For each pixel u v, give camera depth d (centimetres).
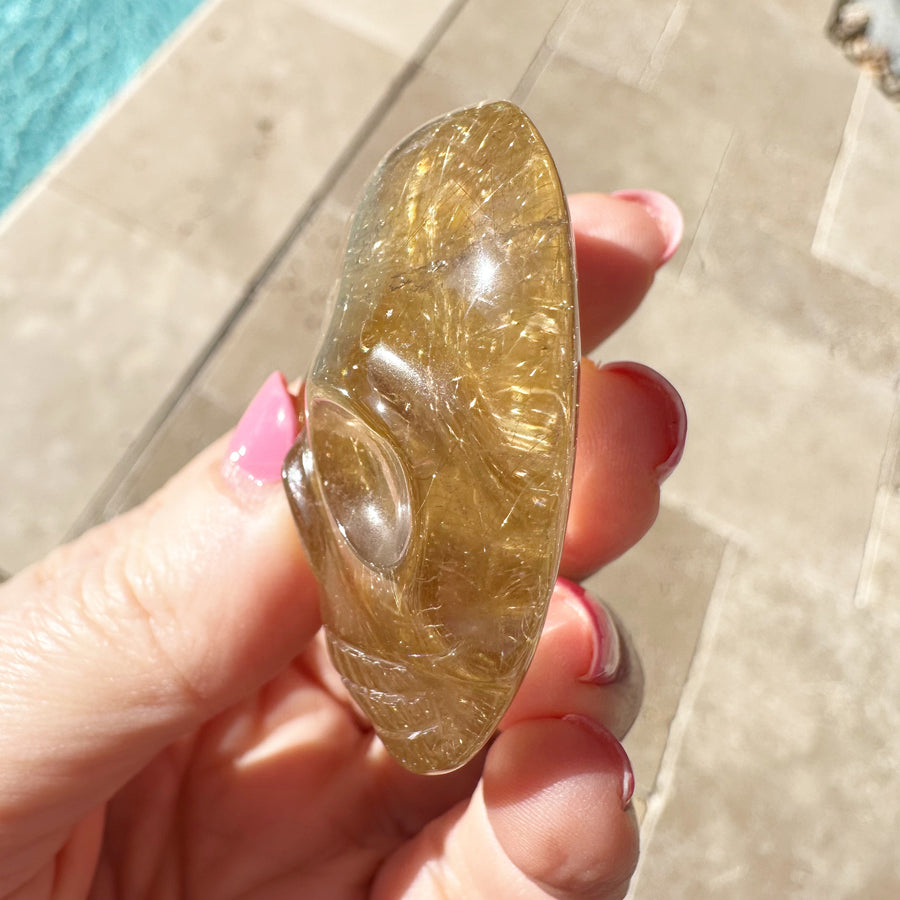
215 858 13
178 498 11
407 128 25
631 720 12
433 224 9
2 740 10
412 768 9
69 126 29
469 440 8
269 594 11
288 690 14
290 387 12
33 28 30
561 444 8
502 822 11
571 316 8
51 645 11
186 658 11
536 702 11
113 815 13
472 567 8
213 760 13
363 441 9
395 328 9
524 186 8
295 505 10
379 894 12
